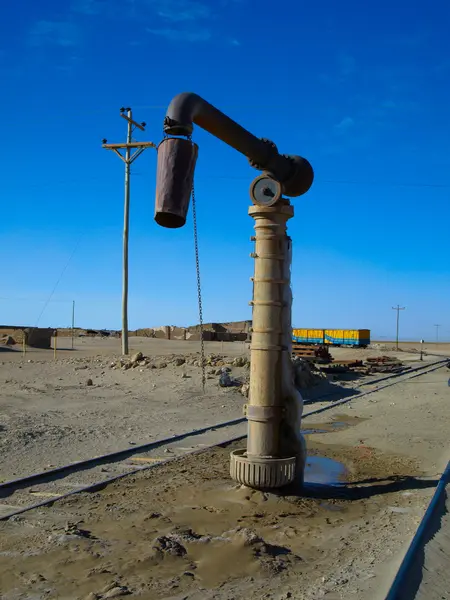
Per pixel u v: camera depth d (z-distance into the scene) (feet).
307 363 80.18
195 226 27.45
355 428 50.42
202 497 27.22
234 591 17.30
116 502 26.55
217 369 77.41
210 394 64.23
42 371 82.23
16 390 65.72
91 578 18.19
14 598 16.93
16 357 104.83
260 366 27.50
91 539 21.57
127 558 19.72
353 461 36.96
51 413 51.31
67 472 32.32
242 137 25.89
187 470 32.78
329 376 91.40
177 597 16.90
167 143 22.59
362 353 174.50
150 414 53.06
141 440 41.57
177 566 19.12
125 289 103.86
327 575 18.33
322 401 68.49
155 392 66.03
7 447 37.42
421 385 87.92
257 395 27.50
